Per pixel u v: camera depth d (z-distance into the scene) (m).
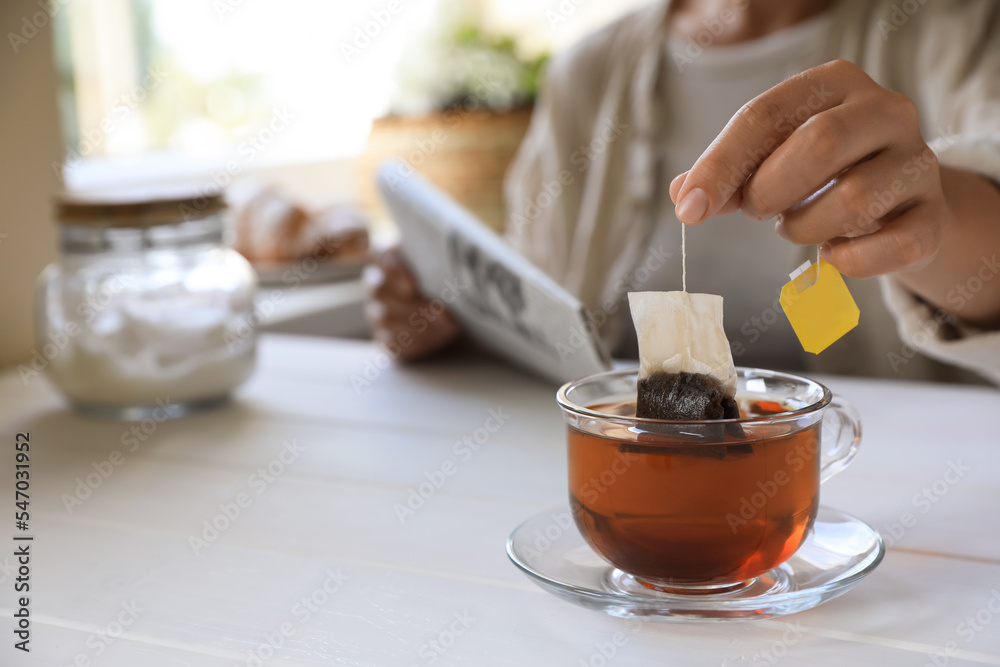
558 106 1.33
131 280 0.77
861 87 0.56
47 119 0.95
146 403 0.78
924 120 1.06
